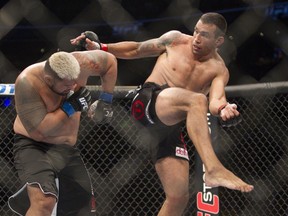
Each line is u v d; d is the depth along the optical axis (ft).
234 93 24.45
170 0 33.06
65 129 19.88
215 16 19.65
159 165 20.71
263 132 27.37
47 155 19.61
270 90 24.43
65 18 32.40
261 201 27.66
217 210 23.41
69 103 18.53
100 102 20.39
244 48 33.30
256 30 32.63
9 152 25.95
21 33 31.50
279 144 27.40
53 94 18.79
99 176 25.82
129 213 25.62
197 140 16.69
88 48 20.44
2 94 23.81
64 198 20.45
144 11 33.40
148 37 33.45
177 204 20.71
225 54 30.07
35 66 18.93
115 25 32.78
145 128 20.52
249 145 26.23
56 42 31.96
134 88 24.08
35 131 18.92
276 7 32.45
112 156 26.81
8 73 31.09
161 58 21.13
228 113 17.10
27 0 24.70
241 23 32.27
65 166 20.08
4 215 26.08
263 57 33.53
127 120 25.61
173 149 20.57
